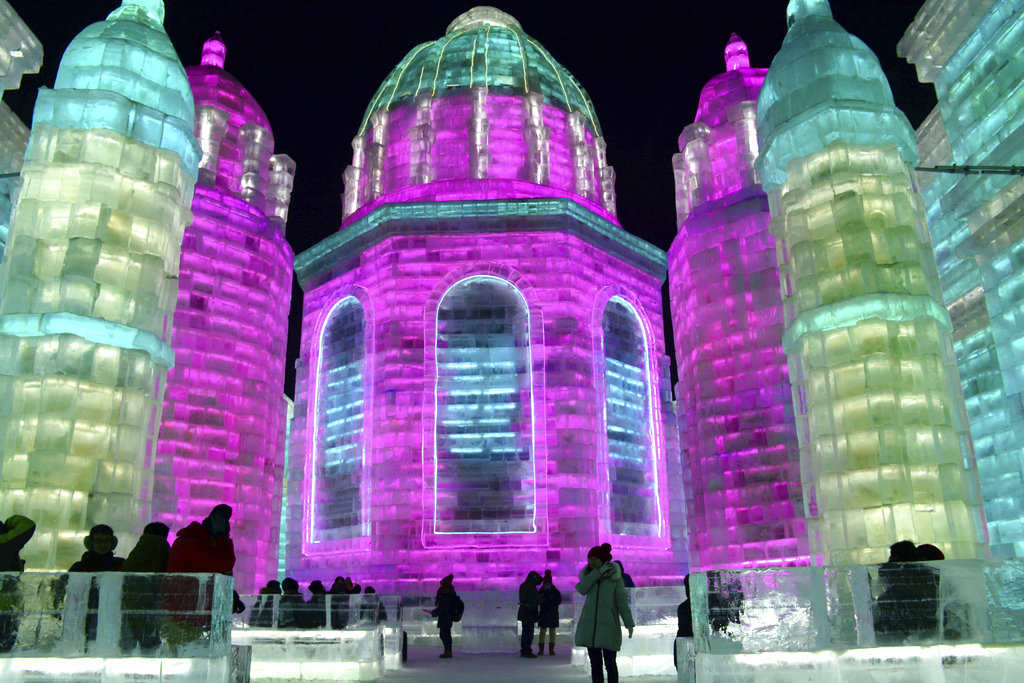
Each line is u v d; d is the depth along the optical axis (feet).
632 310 103.71
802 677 29.78
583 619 34.17
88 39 51.11
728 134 94.32
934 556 33.78
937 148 73.61
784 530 78.13
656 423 100.63
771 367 82.99
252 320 90.84
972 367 68.85
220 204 90.94
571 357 91.09
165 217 49.03
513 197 101.40
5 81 62.13
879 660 29.73
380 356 92.63
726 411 84.33
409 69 118.93
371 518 88.07
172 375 83.66
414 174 105.09
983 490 66.13
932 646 29.73
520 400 90.22
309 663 47.85
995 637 29.89
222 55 104.42
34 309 43.96
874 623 30.19
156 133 49.88
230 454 85.25
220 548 31.07
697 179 93.81
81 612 28.35
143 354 46.11
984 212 59.00
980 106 60.70
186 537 30.68
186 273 87.10
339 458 96.63
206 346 86.43
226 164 96.89
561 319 92.63
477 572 84.07
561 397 89.81
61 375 42.73
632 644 49.08
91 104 47.93
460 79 112.16
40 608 28.27
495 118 109.50
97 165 46.60
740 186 91.81
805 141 51.26
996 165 55.16
